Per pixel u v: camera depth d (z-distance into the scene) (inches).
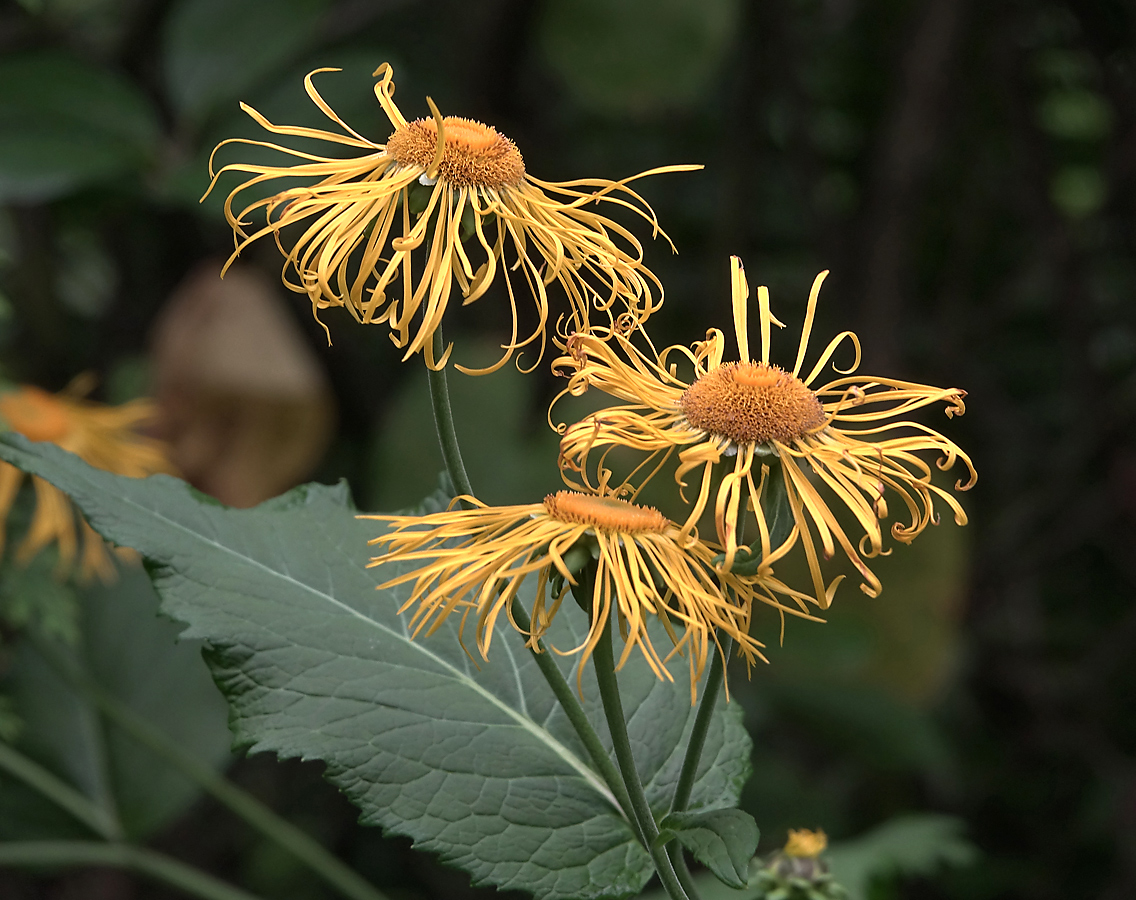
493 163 16.0
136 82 36.7
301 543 17.7
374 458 40.9
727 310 46.1
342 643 17.3
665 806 17.7
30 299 42.3
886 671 38.9
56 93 29.2
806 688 40.5
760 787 46.0
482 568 15.5
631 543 15.6
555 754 17.5
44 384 42.8
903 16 44.9
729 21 39.0
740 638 15.5
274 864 45.3
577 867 17.0
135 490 17.4
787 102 45.2
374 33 45.8
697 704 18.2
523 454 40.3
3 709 25.1
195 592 17.1
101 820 25.6
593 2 38.6
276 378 35.8
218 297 36.5
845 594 38.3
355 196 15.9
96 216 39.1
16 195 28.9
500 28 40.8
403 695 17.3
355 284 15.8
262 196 28.2
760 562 15.4
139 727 22.8
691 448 15.9
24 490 23.4
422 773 17.1
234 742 16.8
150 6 36.4
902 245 43.1
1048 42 45.9
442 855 16.8
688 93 39.4
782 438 15.8
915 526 15.8
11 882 41.1
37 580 22.8
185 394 35.6
